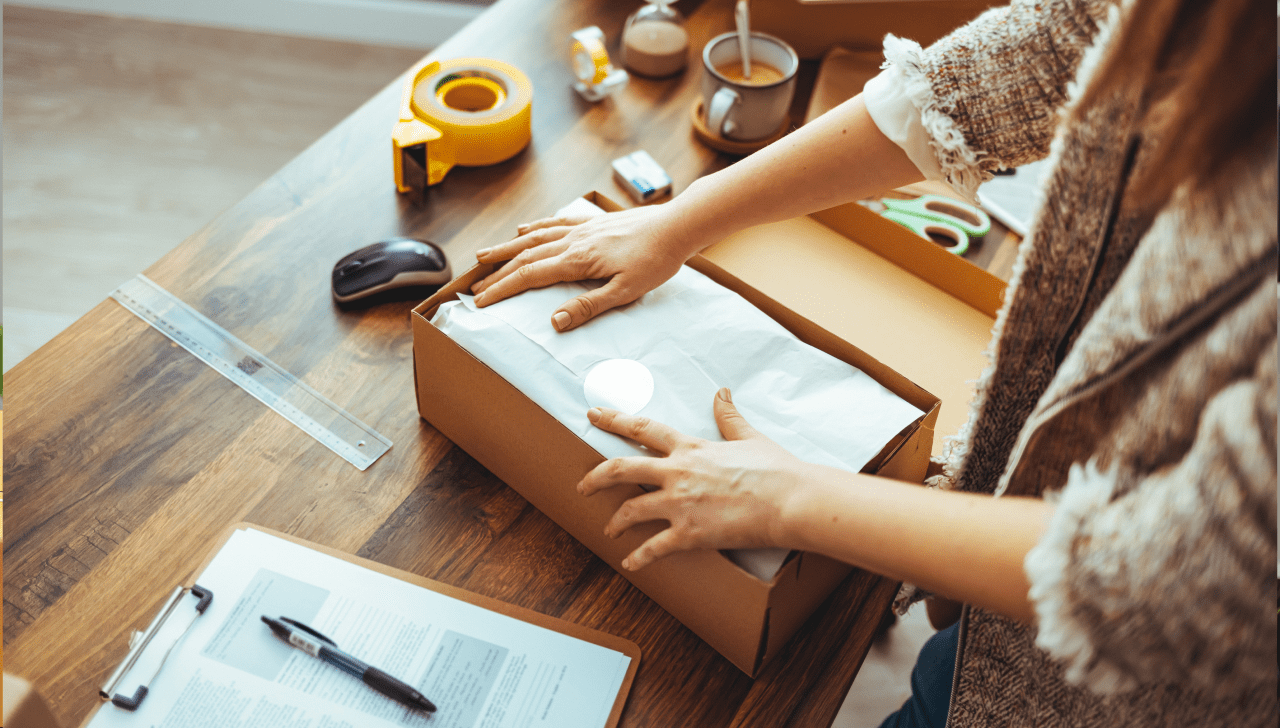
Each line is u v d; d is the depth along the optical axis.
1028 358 0.64
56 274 2.19
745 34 1.14
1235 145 0.41
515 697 0.69
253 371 0.90
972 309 0.99
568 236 0.85
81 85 2.41
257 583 0.74
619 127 1.20
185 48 2.46
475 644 0.71
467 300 0.81
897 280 1.01
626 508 0.69
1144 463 0.45
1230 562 0.39
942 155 0.73
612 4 1.38
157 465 0.82
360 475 0.83
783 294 0.98
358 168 1.13
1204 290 0.42
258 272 1.00
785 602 0.67
